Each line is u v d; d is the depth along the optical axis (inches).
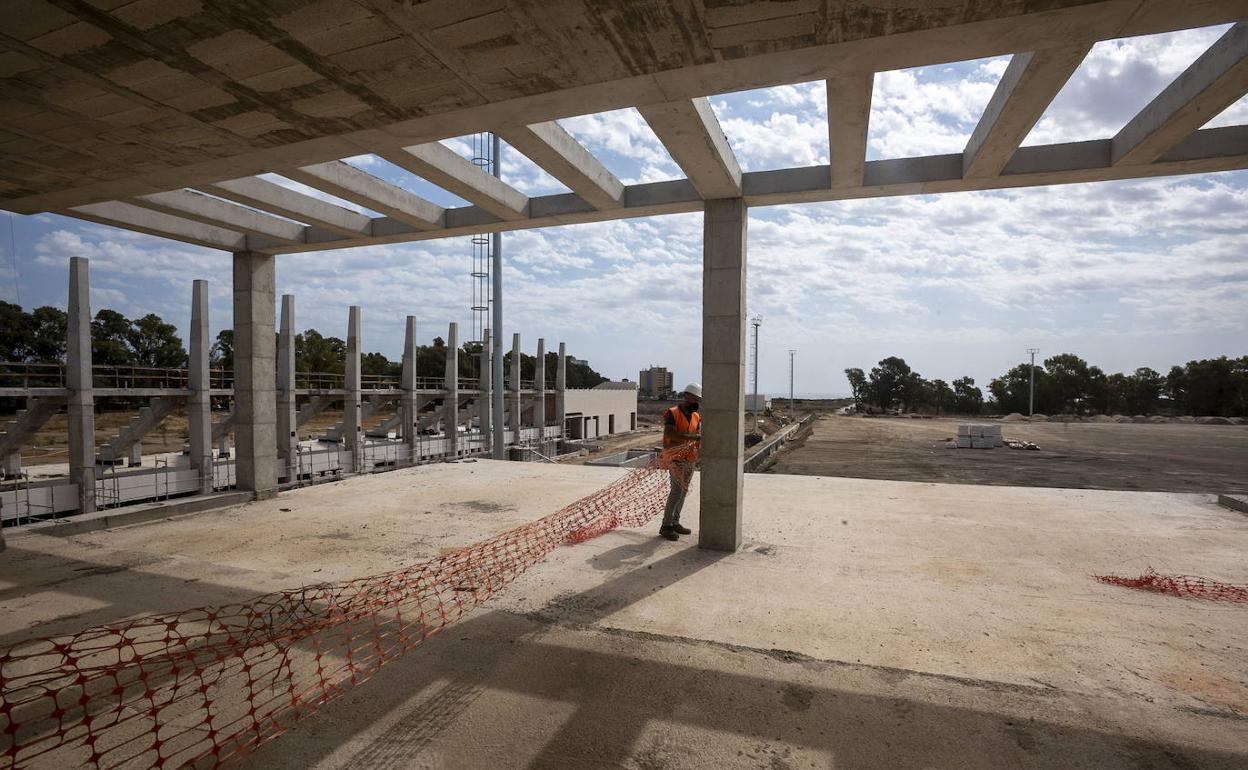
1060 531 276.2
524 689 135.2
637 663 147.3
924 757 111.1
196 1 106.2
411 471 461.1
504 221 297.3
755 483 398.6
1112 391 2839.6
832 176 224.2
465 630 165.9
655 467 329.1
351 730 119.3
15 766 106.7
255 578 212.4
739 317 245.1
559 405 1309.1
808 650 154.4
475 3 106.7
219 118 159.2
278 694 132.8
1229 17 112.2
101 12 109.0
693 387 271.6
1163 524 289.9
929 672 142.7
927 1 105.7
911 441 1188.5
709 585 203.5
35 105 149.6
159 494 463.2
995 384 3073.3
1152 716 124.1
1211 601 189.8
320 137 173.8
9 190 226.4
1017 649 155.0
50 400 408.8
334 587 201.5
